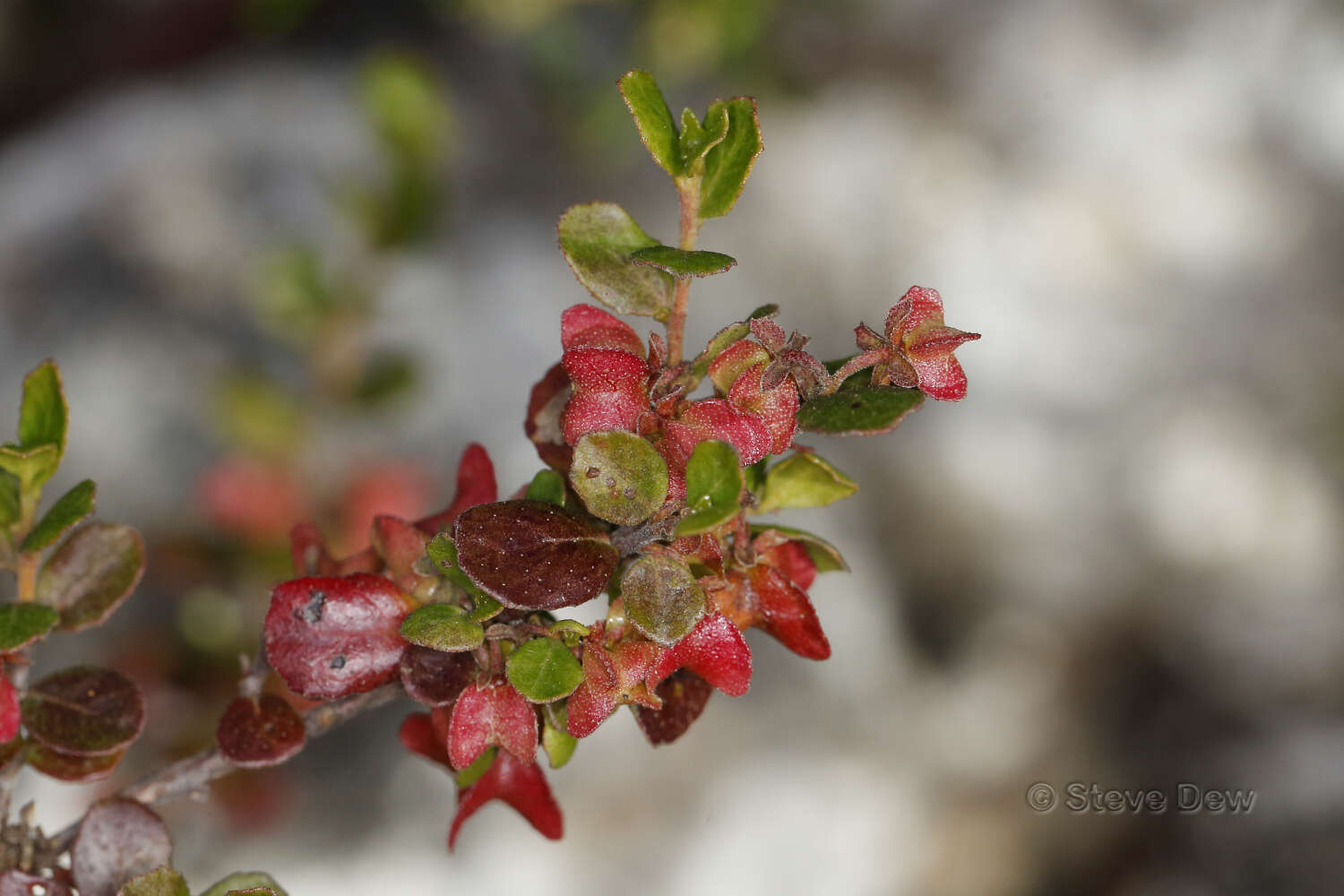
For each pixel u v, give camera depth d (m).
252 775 0.42
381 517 0.21
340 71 0.63
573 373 0.20
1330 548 0.62
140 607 0.42
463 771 0.21
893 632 0.55
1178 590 0.61
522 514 0.20
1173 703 0.58
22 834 0.21
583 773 0.46
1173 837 0.54
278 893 0.21
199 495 0.42
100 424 0.48
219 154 0.57
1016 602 0.58
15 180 0.57
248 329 0.51
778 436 0.20
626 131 0.59
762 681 0.50
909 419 0.60
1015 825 0.52
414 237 0.38
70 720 0.21
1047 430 0.63
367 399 0.40
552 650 0.20
